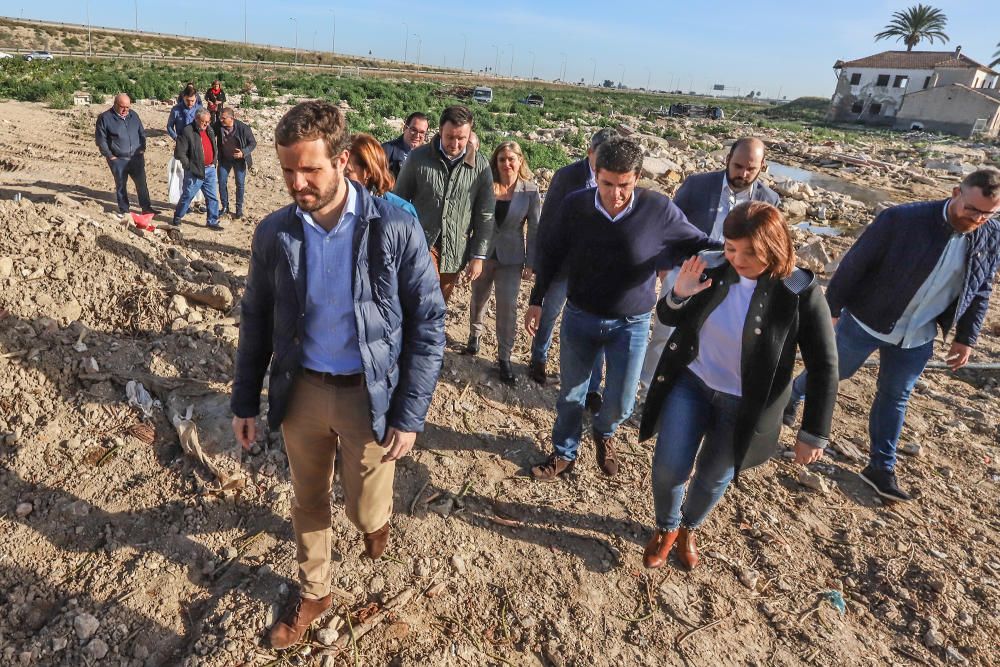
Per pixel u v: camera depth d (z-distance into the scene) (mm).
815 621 3004
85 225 4555
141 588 2719
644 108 58375
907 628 3014
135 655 2502
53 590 2688
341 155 1961
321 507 2574
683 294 2699
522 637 2771
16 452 3186
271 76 47156
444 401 4375
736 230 2420
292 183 1908
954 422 4887
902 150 34312
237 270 5941
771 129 44344
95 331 3932
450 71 126875
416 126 5090
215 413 3561
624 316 3412
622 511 3582
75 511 2994
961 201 3244
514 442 4098
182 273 4801
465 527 3311
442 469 3703
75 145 12609
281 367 2260
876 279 3648
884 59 59594
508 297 4648
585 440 4250
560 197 4316
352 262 2113
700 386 2871
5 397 3406
